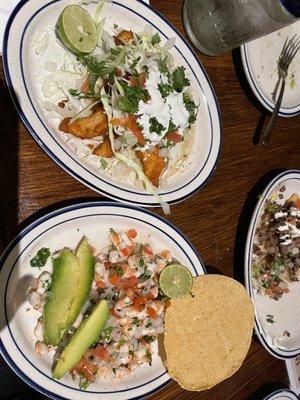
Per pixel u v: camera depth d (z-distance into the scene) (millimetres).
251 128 608
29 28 411
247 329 544
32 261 410
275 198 616
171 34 513
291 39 638
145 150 467
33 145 426
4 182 409
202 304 515
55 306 406
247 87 594
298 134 673
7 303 391
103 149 449
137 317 459
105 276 452
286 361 634
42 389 406
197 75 531
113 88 444
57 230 424
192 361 503
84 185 453
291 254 616
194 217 542
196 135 526
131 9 484
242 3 498
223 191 570
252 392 587
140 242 481
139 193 463
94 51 450
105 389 446
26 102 400
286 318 617
